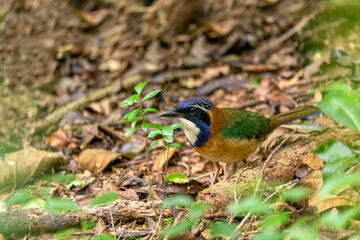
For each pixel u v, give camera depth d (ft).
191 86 48.75
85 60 56.29
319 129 33.53
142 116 25.09
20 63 58.08
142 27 58.80
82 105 47.67
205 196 26.27
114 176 35.19
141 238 25.80
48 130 44.96
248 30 54.44
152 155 38.09
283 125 36.17
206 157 30.71
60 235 26.81
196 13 57.16
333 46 46.80
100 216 27.22
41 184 34.47
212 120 29.17
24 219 27.04
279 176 28.17
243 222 22.98
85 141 40.75
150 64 53.21
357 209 21.67
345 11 46.75
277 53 50.65
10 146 42.65
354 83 40.37
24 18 65.21
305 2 54.65
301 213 23.44
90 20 61.82
